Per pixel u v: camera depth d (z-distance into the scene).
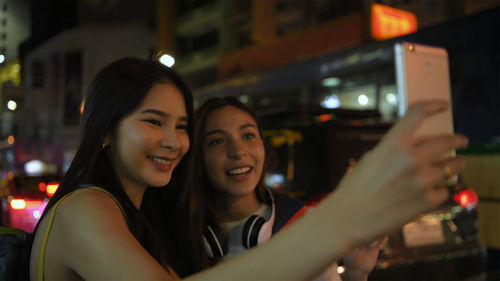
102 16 25.42
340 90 6.53
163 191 1.31
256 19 15.74
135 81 0.91
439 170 0.39
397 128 0.41
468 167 4.71
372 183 0.41
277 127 3.92
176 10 23.98
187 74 23.08
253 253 0.48
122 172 1.00
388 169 0.40
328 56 6.24
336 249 0.43
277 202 1.58
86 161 0.91
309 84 6.49
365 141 3.70
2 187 4.82
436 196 0.40
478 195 4.59
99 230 0.67
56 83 22.48
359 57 5.83
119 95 0.90
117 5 25.42
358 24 8.66
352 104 6.44
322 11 15.06
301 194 3.38
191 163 1.21
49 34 22.97
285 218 1.54
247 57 12.38
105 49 24.11
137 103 0.90
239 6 21.09
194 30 23.25
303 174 3.49
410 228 3.17
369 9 8.52
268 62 11.46
